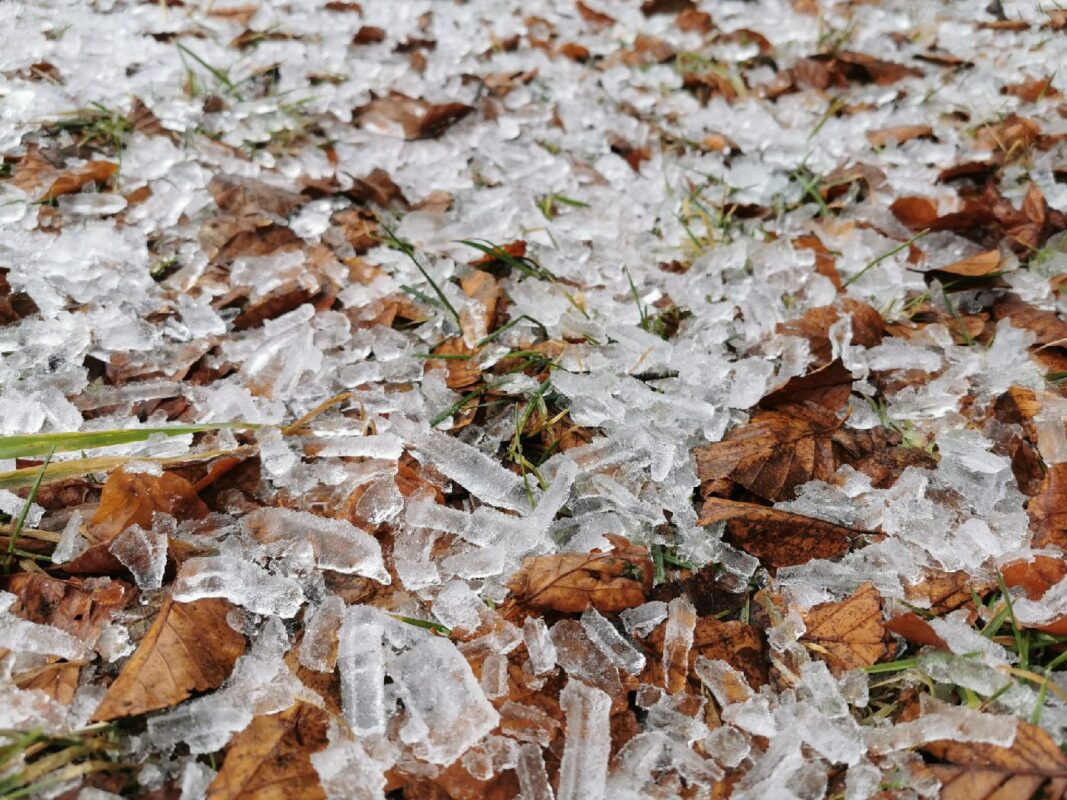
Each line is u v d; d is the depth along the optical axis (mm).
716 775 267
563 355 383
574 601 303
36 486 298
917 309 425
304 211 458
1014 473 354
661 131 553
